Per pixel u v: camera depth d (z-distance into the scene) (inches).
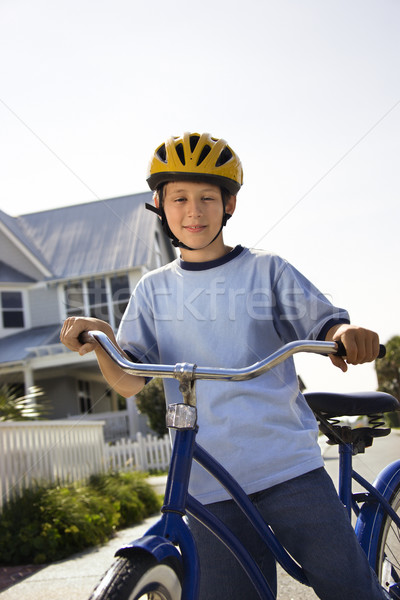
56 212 892.6
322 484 69.3
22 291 797.2
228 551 73.6
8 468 220.5
